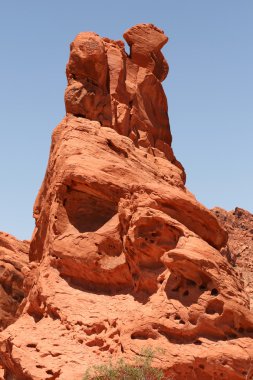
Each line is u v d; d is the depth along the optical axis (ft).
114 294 82.43
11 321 120.37
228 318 72.90
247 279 122.01
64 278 84.48
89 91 95.96
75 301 81.82
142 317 75.10
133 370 69.62
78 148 87.71
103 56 96.94
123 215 82.38
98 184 84.48
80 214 86.53
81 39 97.60
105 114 96.68
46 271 84.84
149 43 105.91
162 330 74.08
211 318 72.64
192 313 73.26
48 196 90.79
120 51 102.37
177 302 74.54
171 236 78.79
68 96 96.07
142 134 100.63
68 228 86.07
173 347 72.69
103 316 79.30
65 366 75.46
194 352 71.77
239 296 73.92
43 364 76.28
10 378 81.61
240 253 137.49
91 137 89.51
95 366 71.82
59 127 96.07
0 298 120.26
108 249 83.51
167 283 76.07
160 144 104.37
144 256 79.56
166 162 98.12
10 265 122.42
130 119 99.50
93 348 77.36
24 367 77.05
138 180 86.07
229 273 75.61
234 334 72.74
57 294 82.74
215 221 84.12
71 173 85.40
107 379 70.69
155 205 80.84
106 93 97.66
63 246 84.48
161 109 106.93
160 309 74.84
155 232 79.20
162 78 109.40
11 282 121.80
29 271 94.89
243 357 70.79
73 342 78.48
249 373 70.59
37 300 84.53
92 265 82.89
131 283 81.97
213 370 70.90
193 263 73.92
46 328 80.94
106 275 82.74
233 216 154.40
